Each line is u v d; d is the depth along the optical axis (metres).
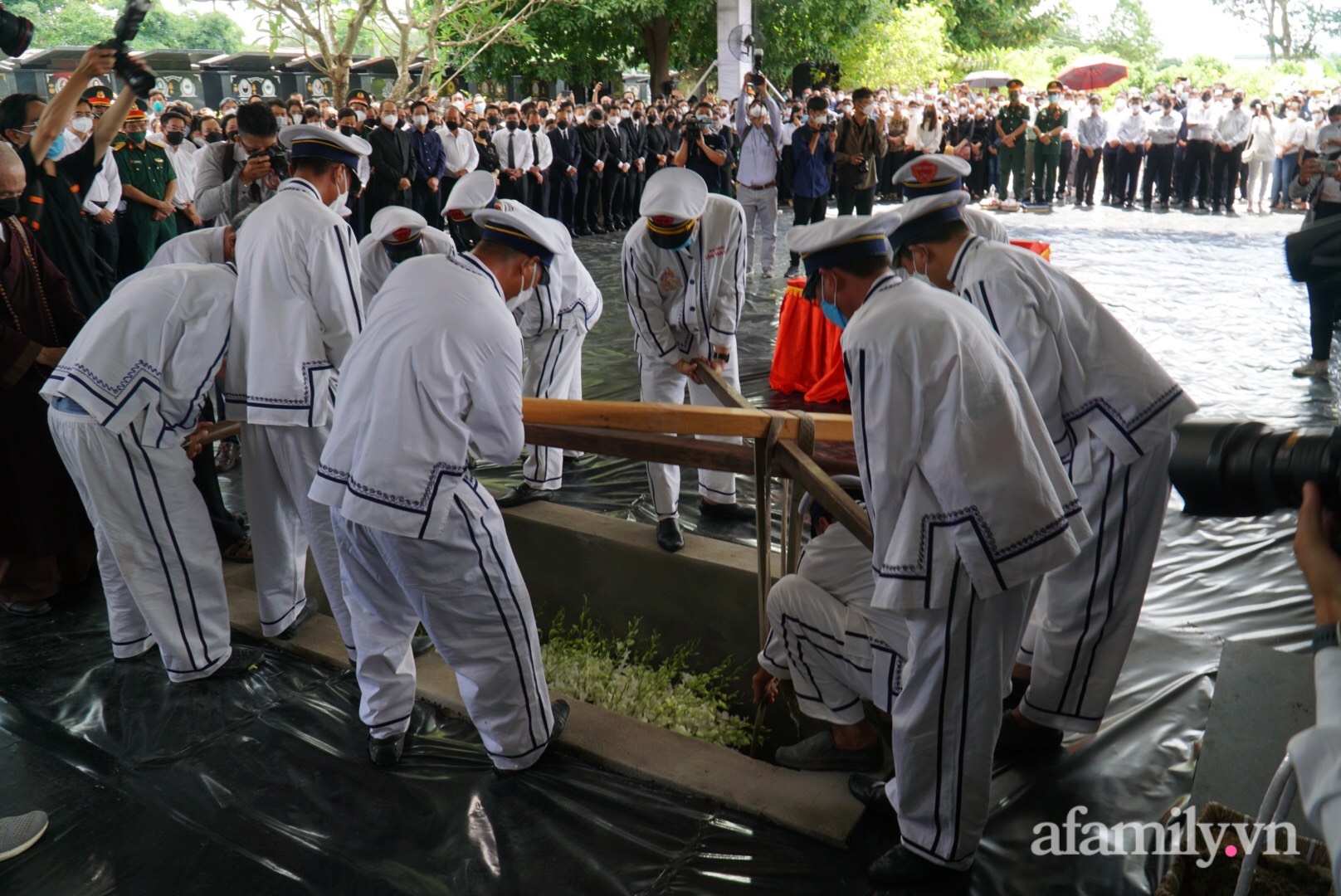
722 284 3.79
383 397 2.31
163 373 2.85
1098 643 2.49
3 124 3.87
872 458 1.99
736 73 17.12
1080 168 14.97
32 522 3.36
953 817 2.10
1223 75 32.41
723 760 2.62
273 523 3.13
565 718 2.79
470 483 2.47
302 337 2.90
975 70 31.06
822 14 21.80
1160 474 2.42
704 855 2.30
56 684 3.05
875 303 2.02
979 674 2.03
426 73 13.50
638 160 13.12
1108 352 2.40
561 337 4.16
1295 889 1.87
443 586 2.40
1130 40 45.94
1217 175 14.06
